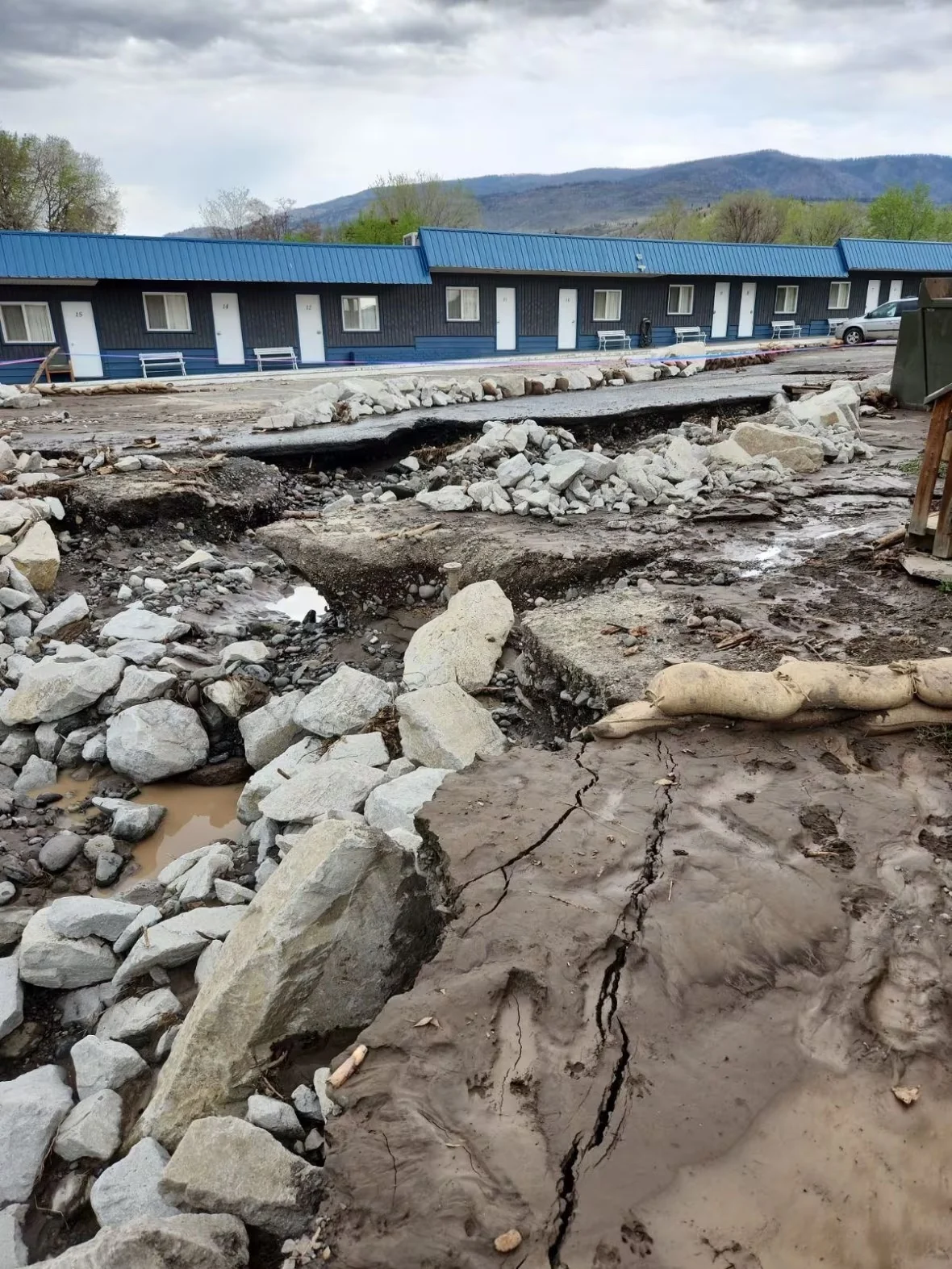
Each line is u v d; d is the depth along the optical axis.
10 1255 2.92
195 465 10.16
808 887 2.94
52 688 6.39
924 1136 2.10
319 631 7.73
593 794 3.52
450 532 7.96
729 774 3.65
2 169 43.91
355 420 12.62
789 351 24.34
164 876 4.96
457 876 3.04
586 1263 1.84
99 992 4.11
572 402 13.77
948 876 2.99
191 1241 2.49
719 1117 2.15
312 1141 2.98
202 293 23.25
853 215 55.00
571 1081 2.26
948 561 6.18
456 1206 1.95
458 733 5.07
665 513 8.35
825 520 7.87
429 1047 2.36
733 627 5.47
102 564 8.73
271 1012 3.19
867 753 3.80
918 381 13.35
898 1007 2.48
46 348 22.06
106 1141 3.27
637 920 2.79
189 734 6.20
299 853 3.45
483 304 26.67
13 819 5.54
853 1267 1.84
